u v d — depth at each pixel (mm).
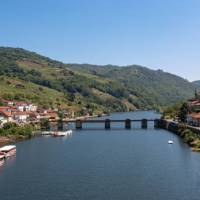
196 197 130500
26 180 153750
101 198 130375
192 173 161125
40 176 159875
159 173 162500
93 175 160625
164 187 142000
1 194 136250
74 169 172125
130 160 191250
